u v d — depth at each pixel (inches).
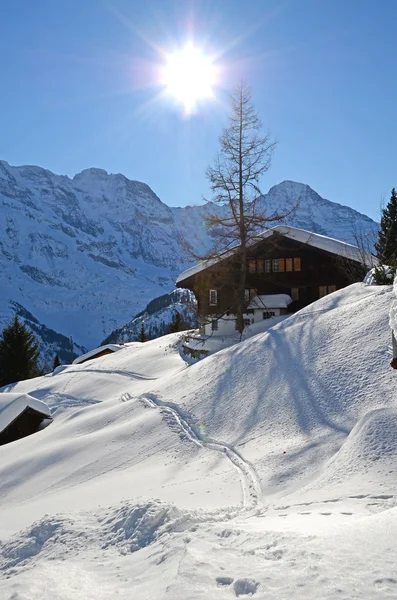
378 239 1903.3
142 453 774.5
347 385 697.0
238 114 1438.2
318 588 154.6
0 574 268.4
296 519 310.7
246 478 543.2
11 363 2506.2
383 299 910.4
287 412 708.0
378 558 174.1
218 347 1595.7
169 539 264.2
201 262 1497.3
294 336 941.8
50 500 636.1
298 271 1747.0
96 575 233.3
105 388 1637.6
